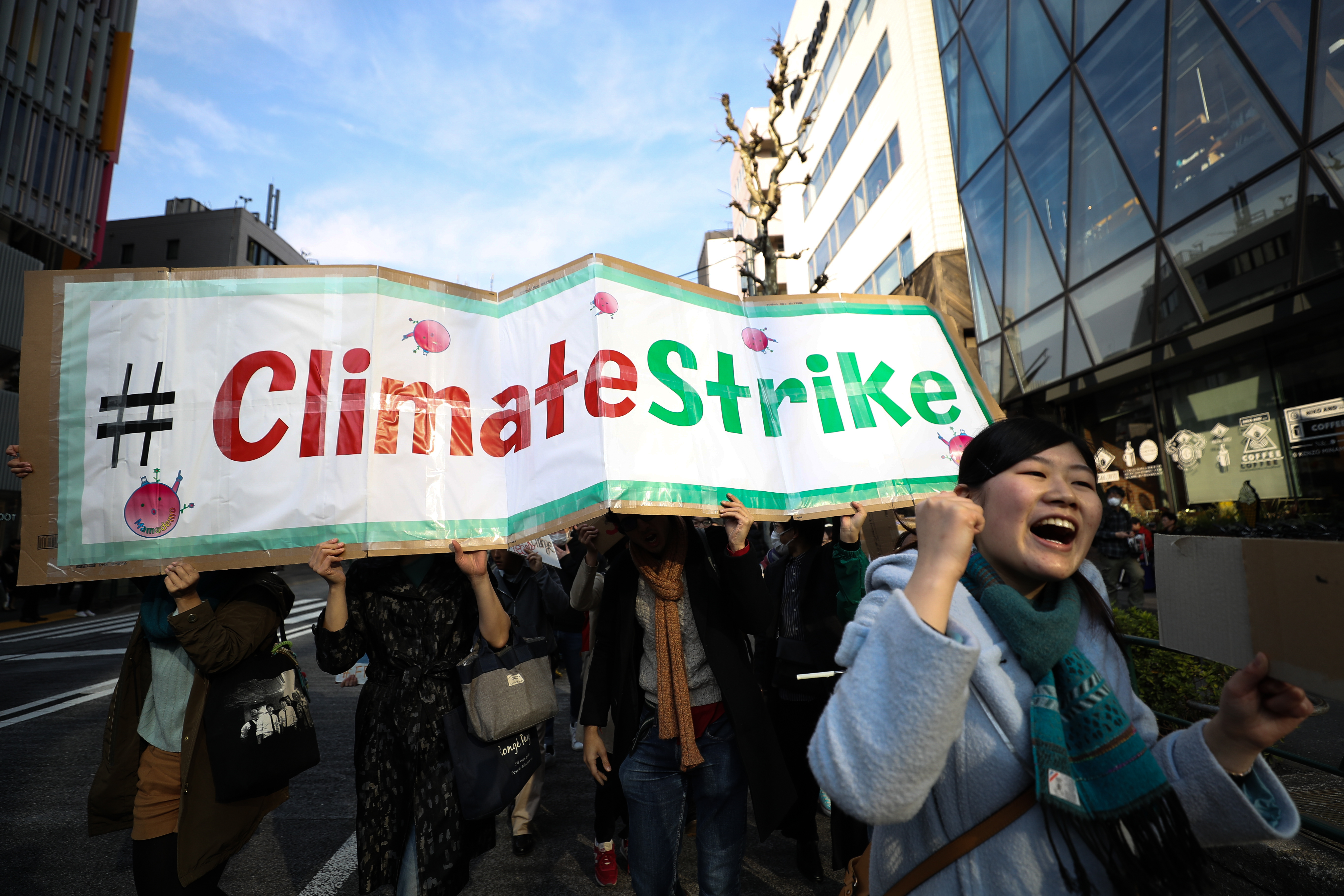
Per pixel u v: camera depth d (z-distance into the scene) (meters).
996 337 14.20
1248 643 1.11
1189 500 10.48
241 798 2.29
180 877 2.21
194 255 39.38
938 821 1.12
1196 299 9.30
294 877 3.32
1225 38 8.45
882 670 0.97
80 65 22.41
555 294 2.65
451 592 2.64
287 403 2.53
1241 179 8.41
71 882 3.29
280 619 2.53
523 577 4.32
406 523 2.50
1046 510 1.16
